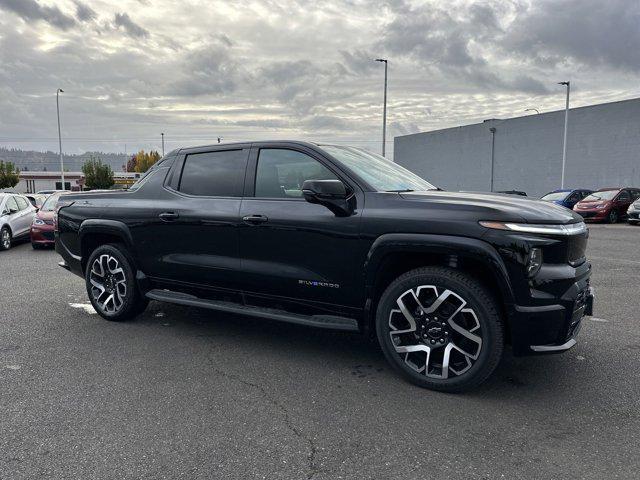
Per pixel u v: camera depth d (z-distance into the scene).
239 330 4.86
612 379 3.63
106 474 2.45
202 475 2.45
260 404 3.23
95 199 5.22
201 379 3.64
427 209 3.41
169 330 4.86
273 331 4.85
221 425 2.96
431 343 3.42
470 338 3.27
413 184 4.23
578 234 3.32
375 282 3.60
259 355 4.16
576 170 30.45
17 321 5.17
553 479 2.42
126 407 3.18
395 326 3.56
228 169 4.40
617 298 6.16
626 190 20.09
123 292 5.03
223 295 4.41
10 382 3.57
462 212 3.29
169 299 4.70
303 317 3.96
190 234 4.44
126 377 3.67
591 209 19.59
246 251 4.12
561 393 3.40
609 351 4.23
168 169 4.80
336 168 3.85
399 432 2.88
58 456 2.61
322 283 3.79
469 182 40.16
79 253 5.32
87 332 4.78
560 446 2.72
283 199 4.00
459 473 2.47
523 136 34.41
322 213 3.76
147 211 4.73
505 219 3.16
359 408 3.18
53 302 6.04
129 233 4.84
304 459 2.60
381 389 3.47
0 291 6.71
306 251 3.82
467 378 3.30
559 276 3.13
